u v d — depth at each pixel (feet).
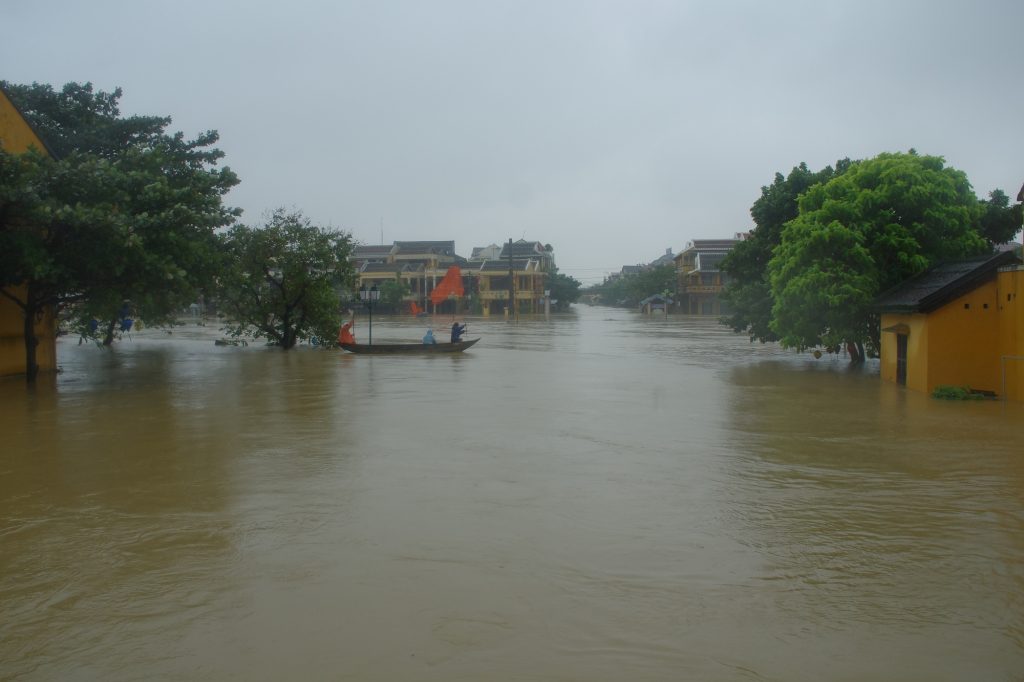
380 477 34.50
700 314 302.86
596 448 40.98
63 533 26.84
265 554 24.53
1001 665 17.40
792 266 78.79
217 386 69.82
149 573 22.97
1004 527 27.35
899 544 25.49
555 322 232.94
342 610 20.26
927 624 19.47
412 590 21.56
